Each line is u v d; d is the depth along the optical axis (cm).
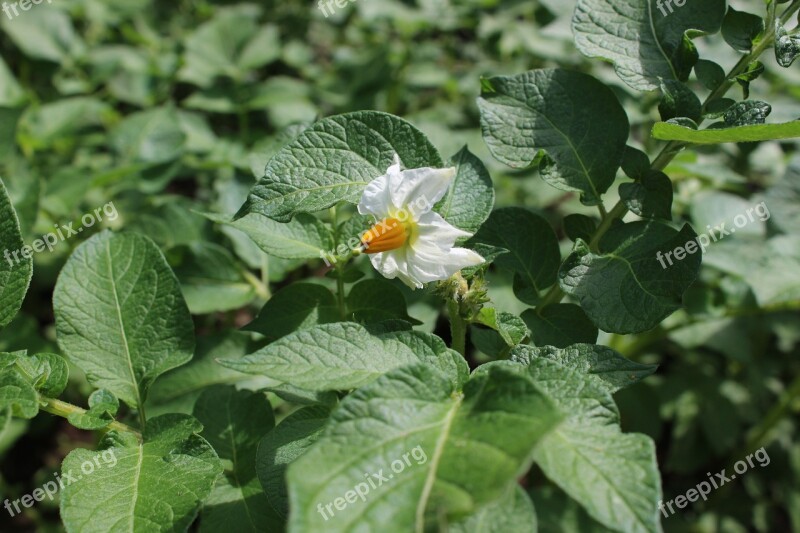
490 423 26
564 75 33
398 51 69
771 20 32
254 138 59
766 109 31
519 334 31
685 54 33
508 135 33
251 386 38
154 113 51
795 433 53
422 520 25
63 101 56
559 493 43
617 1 33
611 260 31
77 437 55
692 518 52
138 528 28
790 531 52
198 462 30
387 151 31
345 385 28
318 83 65
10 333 47
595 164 33
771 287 43
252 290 41
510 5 68
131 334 33
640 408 51
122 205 51
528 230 34
